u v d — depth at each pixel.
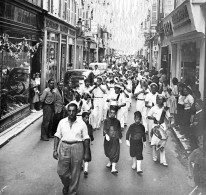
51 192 6.70
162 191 6.77
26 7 15.12
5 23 12.30
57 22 22.11
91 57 44.12
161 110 8.79
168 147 10.34
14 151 9.59
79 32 30.23
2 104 11.70
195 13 12.90
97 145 10.41
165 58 26.11
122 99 12.36
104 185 7.10
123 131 12.41
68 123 6.32
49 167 8.23
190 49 16.48
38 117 14.66
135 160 8.23
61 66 25.20
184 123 10.82
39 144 10.40
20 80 14.08
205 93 6.52
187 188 6.94
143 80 12.08
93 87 12.71
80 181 7.32
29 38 16.03
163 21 21.34
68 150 6.22
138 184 7.18
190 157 6.08
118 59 66.44
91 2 34.59
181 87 11.48
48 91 10.95
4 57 12.05
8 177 7.51
